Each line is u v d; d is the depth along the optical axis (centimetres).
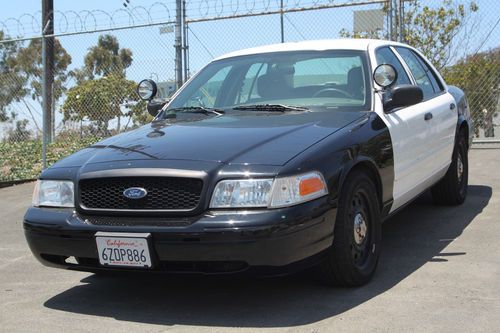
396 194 482
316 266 408
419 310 376
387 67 474
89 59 1266
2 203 870
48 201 409
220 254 354
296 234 358
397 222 609
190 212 363
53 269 523
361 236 425
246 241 351
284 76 524
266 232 351
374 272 441
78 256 390
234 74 547
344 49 527
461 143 666
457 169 648
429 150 553
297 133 411
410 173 507
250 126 436
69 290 459
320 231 374
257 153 380
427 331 344
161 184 371
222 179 364
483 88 1094
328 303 396
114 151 417
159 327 372
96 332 368
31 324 388
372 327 353
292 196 362
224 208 361
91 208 388
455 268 455
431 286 418
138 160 388
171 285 455
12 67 1371
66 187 402
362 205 430
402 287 420
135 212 374
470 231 560
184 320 382
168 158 384
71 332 370
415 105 544
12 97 1370
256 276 363
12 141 1406
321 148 391
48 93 1339
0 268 533
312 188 372
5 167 1218
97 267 388
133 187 377
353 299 401
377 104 477
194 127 450
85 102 1303
